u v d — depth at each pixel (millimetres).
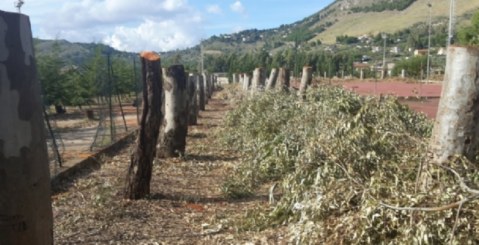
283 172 6758
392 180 4355
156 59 6633
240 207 6434
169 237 5316
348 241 3934
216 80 46312
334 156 4848
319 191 4367
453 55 4199
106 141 11695
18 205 2311
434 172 4082
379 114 6145
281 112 9328
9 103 2260
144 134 6602
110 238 5254
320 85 10539
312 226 4141
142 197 6660
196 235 5375
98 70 19172
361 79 38781
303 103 8820
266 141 7652
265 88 13969
